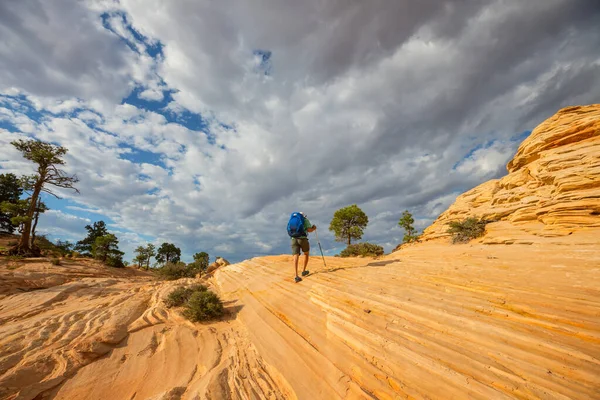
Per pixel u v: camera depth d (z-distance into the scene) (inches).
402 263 328.8
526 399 98.3
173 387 152.6
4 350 196.5
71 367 180.5
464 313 161.5
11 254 1118.4
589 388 95.8
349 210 1646.2
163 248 2741.1
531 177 682.8
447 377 117.4
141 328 258.7
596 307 141.7
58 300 479.8
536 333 131.0
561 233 461.1
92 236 2299.5
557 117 644.7
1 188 1850.4
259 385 150.6
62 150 1371.8
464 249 475.8
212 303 292.0
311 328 196.2
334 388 133.9
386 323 170.6
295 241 305.6
